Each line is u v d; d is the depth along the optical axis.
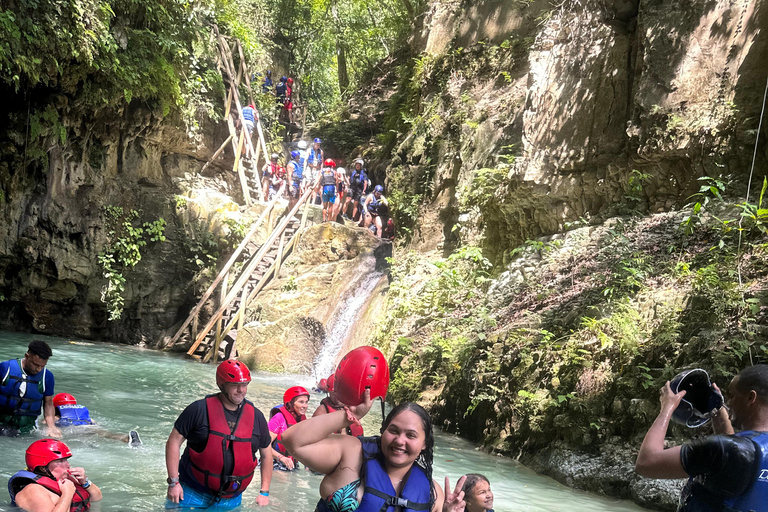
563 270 11.18
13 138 15.73
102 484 5.89
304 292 18.17
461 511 3.42
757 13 9.86
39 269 17.38
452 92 18.81
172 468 5.22
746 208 8.78
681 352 7.59
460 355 10.94
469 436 10.02
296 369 16.48
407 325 13.90
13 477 4.84
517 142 15.31
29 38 13.91
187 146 21.05
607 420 7.85
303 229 20.69
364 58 35.91
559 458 7.90
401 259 17.77
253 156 22.70
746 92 9.78
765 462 2.73
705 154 10.20
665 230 10.13
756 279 7.95
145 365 14.73
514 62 17.47
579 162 12.11
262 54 29.56
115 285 18.30
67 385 11.16
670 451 2.91
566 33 12.89
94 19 15.59
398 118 23.00
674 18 10.90
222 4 23.84
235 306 18.77
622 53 11.84
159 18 18.70
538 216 13.09
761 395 2.90
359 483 3.05
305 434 3.03
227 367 5.21
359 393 3.04
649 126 10.90
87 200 18.03
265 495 5.63
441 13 20.91
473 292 13.23
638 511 6.61
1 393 7.08
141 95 18.31
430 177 18.36
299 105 32.34
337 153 28.92
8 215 16.47
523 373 9.30
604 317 8.84
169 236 19.45
